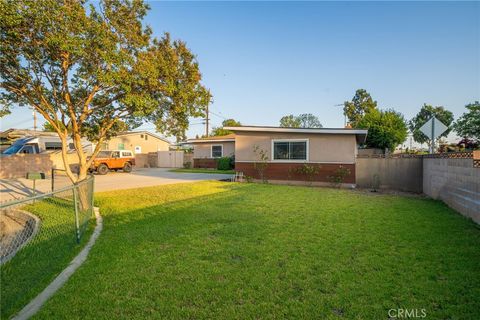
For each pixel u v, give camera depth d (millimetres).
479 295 2963
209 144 27141
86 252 4375
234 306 2812
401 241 4668
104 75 6250
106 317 2664
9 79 7004
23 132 22297
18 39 6078
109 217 6734
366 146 26656
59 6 5734
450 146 13758
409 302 2846
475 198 5996
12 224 6742
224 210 7219
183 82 8102
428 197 9922
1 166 16547
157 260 3957
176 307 2807
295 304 2828
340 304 2820
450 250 4227
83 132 8914
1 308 2807
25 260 3984
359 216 6527
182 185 12930
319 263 3789
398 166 12219
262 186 12516
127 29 7020
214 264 3803
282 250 4289
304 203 8234
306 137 13492
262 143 14375
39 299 3004
